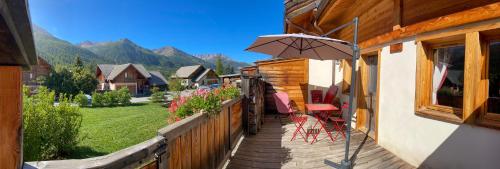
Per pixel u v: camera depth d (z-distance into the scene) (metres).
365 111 5.70
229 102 4.02
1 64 0.85
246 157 4.16
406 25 3.91
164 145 1.75
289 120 7.44
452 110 3.22
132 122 11.30
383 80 4.52
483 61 2.81
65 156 5.04
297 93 8.70
